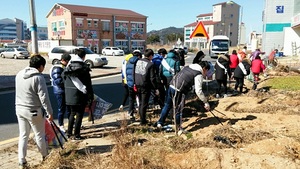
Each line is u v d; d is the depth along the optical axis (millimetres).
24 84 3828
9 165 4293
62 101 5691
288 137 4633
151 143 4766
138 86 5902
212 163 3803
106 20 54375
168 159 4086
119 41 56875
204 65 5340
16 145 5203
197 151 4129
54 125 4516
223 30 81188
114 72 18203
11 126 6547
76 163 4086
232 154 3977
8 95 10766
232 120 5926
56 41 45219
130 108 6672
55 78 5621
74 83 4922
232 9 82000
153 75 5820
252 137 4785
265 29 27125
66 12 50438
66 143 4898
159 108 7594
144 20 60188
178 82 5254
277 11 26484
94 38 53031
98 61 21172
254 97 8312
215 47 32438
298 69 15078
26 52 34344
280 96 8188
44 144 4180
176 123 5344
